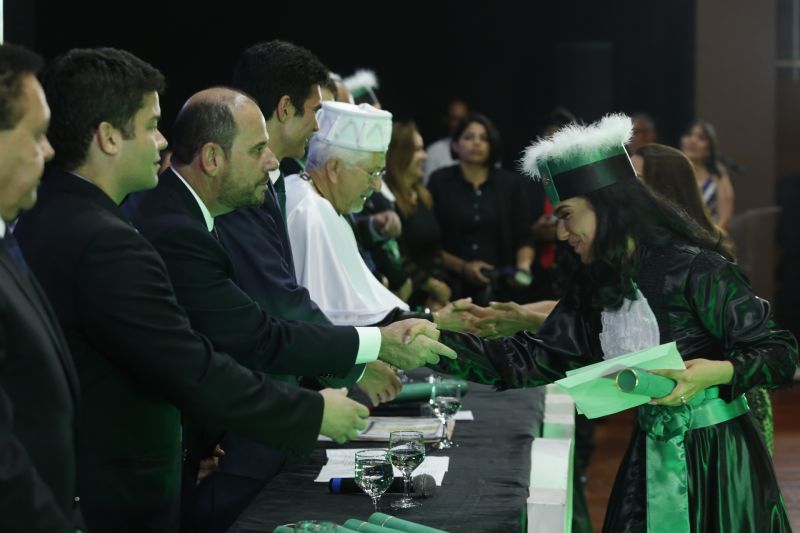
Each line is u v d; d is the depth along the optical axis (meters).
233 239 3.41
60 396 2.25
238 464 3.34
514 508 2.99
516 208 7.64
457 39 12.37
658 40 12.18
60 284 2.56
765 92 10.53
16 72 2.15
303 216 3.96
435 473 3.32
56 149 2.64
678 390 2.89
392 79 12.43
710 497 3.04
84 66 2.63
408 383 4.73
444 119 10.52
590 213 3.12
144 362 2.61
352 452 3.59
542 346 3.37
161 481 2.76
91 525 2.64
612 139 3.12
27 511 2.00
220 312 3.02
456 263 7.45
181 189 3.10
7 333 2.16
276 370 3.12
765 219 10.36
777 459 7.53
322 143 4.02
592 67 11.07
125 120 2.65
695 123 8.48
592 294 3.27
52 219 2.60
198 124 3.06
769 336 3.02
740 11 10.49
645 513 3.11
